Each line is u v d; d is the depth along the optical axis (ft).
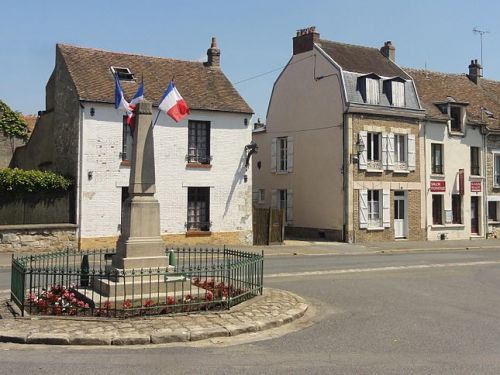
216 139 77.61
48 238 66.28
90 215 68.59
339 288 42.27
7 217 64.49
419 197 94.68
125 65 77.61
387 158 90.84
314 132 93.20
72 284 38.40
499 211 104.83
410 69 107.45
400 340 26.40
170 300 30.83
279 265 57.57
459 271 54.49
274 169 100.89
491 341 26.32
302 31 96.37
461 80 113.50
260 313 30.37
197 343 25.32
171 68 81.46
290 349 24.48
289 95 98.68
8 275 48.06
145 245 33.76
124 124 70.79
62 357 22.75
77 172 68.08
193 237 75.51
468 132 101.45
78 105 68.69
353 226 86.89
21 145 100.99
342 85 87.56
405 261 63.72
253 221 81.41
